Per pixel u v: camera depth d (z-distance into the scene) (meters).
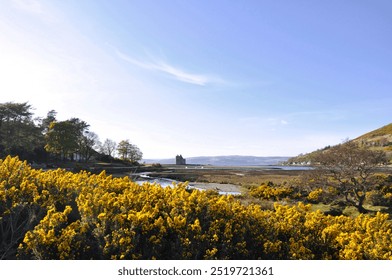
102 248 6.40
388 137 154.12
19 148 69.75
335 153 22.77
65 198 9.29
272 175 63.91
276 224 8.55
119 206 7.82
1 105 68.88
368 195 21.20
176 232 7.26
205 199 8.76
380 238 7.88
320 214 9.35
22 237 7.56
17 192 8.65
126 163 106.31
